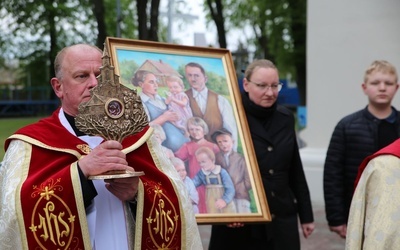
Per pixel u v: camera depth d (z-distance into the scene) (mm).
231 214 3367
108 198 2371
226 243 3705
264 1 20031
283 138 3734
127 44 3367
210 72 3596
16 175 2281
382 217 2340
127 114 2240
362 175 2516
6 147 2443
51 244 2186
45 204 2195
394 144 2506
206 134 3463
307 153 7887
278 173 3678
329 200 4098
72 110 2426
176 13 11344
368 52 7570
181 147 3371
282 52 20375
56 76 2424
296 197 3914
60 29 15523
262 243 3635
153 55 3439
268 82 3617
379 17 7473
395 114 4070
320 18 7859
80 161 2236
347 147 4070
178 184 2525
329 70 7832
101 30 11625
